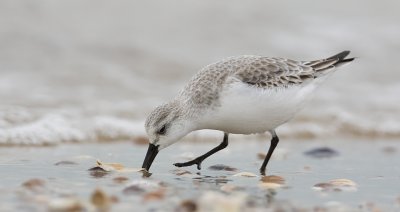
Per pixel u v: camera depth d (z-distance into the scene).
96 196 7.70
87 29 19.88
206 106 9.98
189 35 20.64
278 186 9.25
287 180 9.84
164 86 17.45
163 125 10.12
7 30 18.84
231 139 14.40
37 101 15.34
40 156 11.33
